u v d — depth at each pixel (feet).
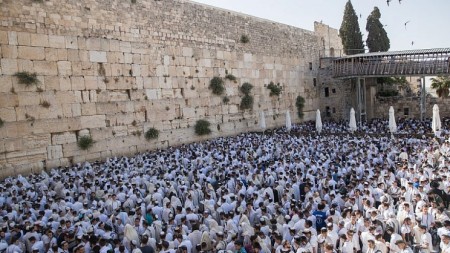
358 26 201.05
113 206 51.24
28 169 78.28
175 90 110.52
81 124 87.71
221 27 127.13
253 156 82.64
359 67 152.35
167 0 109.50
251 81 138.31
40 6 81.25
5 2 76.02
